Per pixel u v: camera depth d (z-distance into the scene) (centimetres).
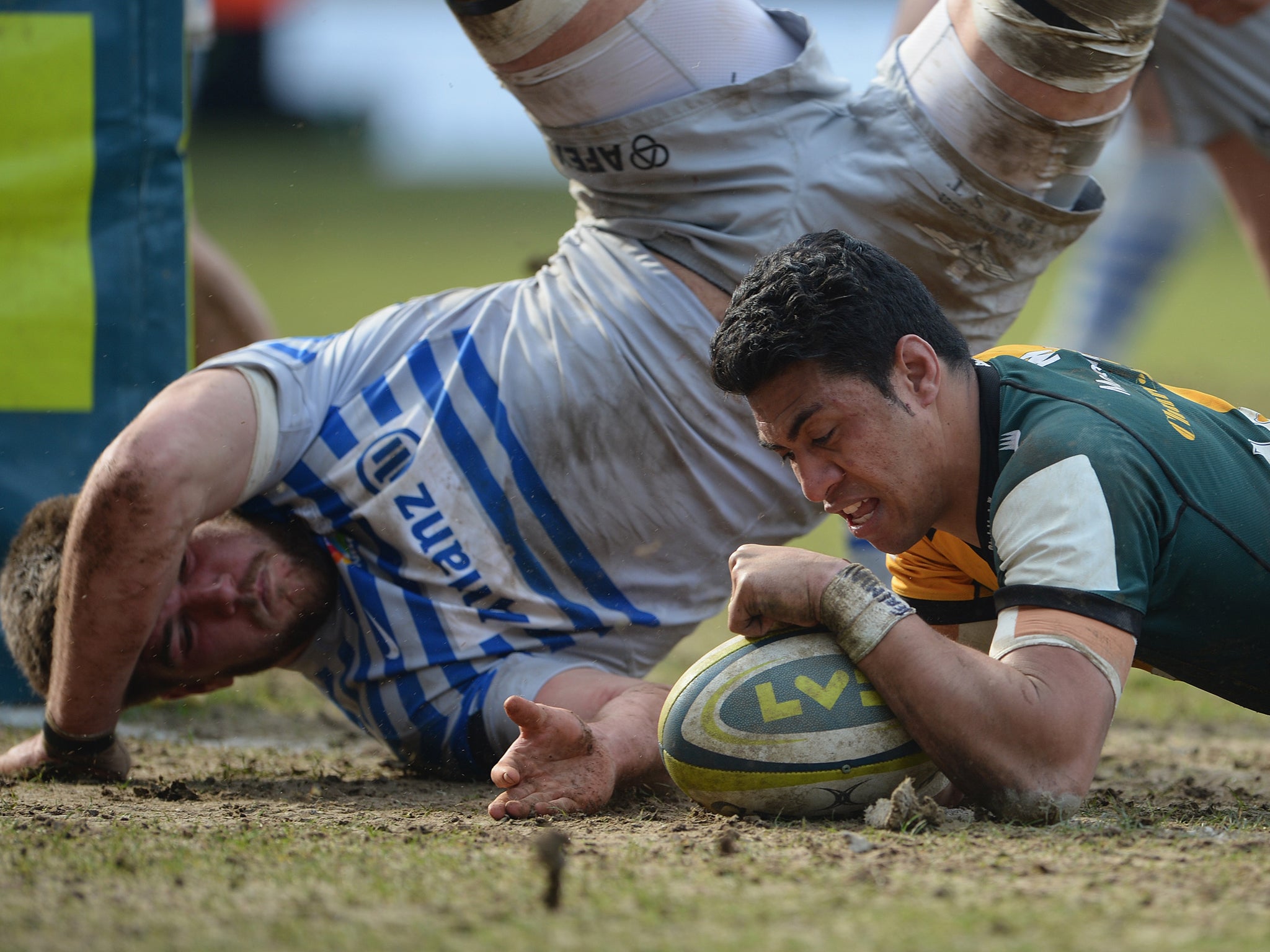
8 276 1567
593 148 1238
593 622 1234
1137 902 679
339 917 669
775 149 1215
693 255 1216
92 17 1566
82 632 1120
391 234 8925
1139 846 819
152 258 1593
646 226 1234
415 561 1198
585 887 719
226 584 1201
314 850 836
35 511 1288
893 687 866
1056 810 851
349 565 1221
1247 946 604
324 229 9094
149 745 1498
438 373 1236
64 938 641
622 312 1206
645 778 1070
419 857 810
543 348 1217
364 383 1245
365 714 1244
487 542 1204
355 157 11200
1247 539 909
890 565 1112
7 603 1261
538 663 1195
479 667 1195
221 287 2380
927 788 929
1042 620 857
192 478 1114
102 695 1159
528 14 1166
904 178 1196
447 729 1195
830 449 899
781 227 1213
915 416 898
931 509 927
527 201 9250
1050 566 862
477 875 756
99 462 1113
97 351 1588
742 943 616
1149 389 989
